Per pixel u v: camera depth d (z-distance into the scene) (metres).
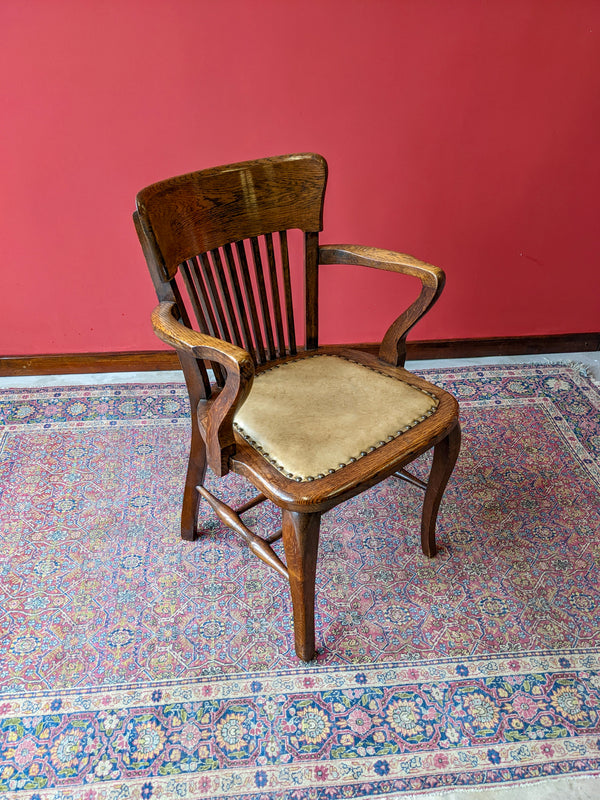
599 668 1.32
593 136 1.96
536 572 1.54
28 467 1.83
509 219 2.10
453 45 1.76
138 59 1.69
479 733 1.21
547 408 2.11
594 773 1.15
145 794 1.11
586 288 2.30
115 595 1.46
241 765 1.16
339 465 1.10
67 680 1.29
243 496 1.74
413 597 1.47
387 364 1.41
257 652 1.35
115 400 2.12
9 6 1.57
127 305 2.14
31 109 1.74
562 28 1.76
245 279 1.33
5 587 1.47
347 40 1.72
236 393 1.01
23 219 1.92
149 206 1.06
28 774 1.14
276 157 1.28
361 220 2.07
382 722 1.22
